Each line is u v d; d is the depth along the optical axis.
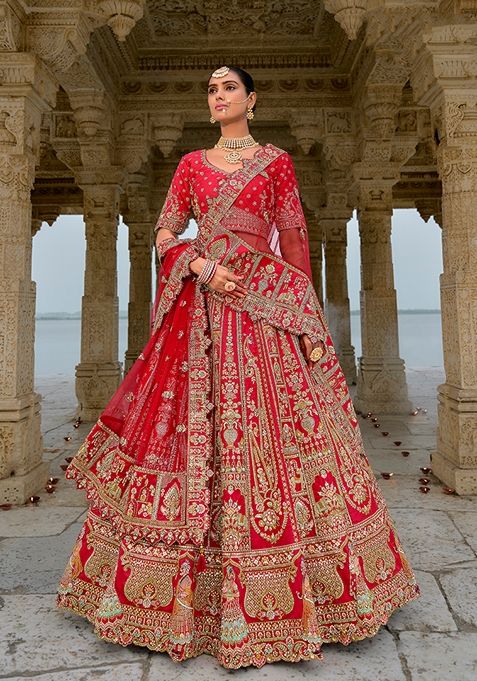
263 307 1.78
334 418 1.81
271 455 1.66
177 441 1.69
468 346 3.56
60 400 8.20
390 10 3.67
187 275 1.77
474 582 2.10
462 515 2.96
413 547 2.49
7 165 3.57
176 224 1.93
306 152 6.77
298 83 6.61
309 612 1.53
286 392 1.75
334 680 1.48
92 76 5.25
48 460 4.41
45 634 1.73
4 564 2.33
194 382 1.71
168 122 6.57
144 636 1.59
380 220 6.79
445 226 3.80
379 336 6.79
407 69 5.13
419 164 9.59
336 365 1.89
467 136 3.67
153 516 1.62
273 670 1.52
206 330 1.77
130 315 10.26
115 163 6.61
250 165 1.83
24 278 3.57
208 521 1.59
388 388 6.70
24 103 3.57
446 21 3.62
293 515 1.61
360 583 1.60
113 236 6.74
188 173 1.91
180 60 6.52
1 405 3.37
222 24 6.02
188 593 1.57
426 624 1.78
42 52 3.63
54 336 38.53
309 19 5.99
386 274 6.81
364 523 1.70
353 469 1.76
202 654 1.60
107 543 1.75
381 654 1.60
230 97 1.88
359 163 6.62
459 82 3.65
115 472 1.78
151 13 5.79
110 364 6.63
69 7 3.57
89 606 1.74
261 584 1.56
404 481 3.71
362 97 5.97
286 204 1.89
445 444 3.72
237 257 1.76
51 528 2.81
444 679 1.49
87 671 1.53
